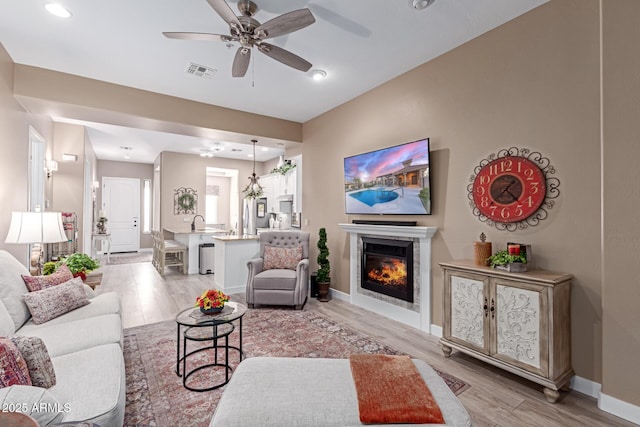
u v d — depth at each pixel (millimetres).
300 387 1424
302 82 3717
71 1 2277
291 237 4602
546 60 2350
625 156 1894
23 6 2330
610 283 1942
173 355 2660
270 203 7477
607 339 1950
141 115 3854
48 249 4453
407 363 1660
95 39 2783
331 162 4629
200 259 6242
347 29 2674
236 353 2701
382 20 2551
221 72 3434
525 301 2131
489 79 2705
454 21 2570
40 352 1355
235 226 8820
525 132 2461
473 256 2814
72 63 3209
